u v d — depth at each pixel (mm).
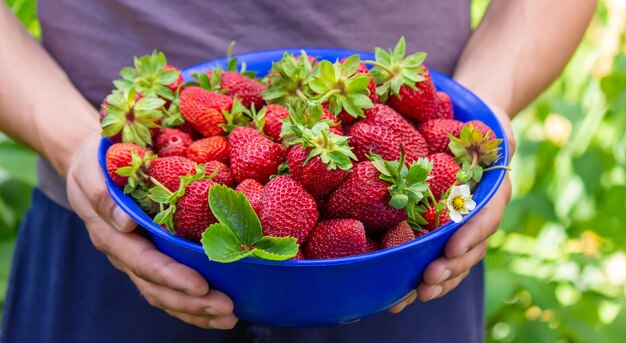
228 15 875
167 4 875
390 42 901
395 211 688
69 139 847
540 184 1481
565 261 1437
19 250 971
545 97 1452
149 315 921
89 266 924
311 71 749
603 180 1486
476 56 917
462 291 955
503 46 908
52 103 863
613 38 1473
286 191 669
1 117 878
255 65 836
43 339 958
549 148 1456
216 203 652
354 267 661
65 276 934
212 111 750
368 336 927
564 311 1347
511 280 1322
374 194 678
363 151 702
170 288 710
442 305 945
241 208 652
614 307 1490
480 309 1000
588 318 1426
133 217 688
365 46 895
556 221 1374
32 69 882
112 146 720
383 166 679
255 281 680
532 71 906
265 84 791
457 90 806
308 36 884
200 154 726
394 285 705
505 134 754
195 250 663
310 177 675
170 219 682
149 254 724
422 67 754
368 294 697
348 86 713
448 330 960
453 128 750
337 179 679
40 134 855
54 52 919
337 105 719
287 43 886
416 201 682
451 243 708
